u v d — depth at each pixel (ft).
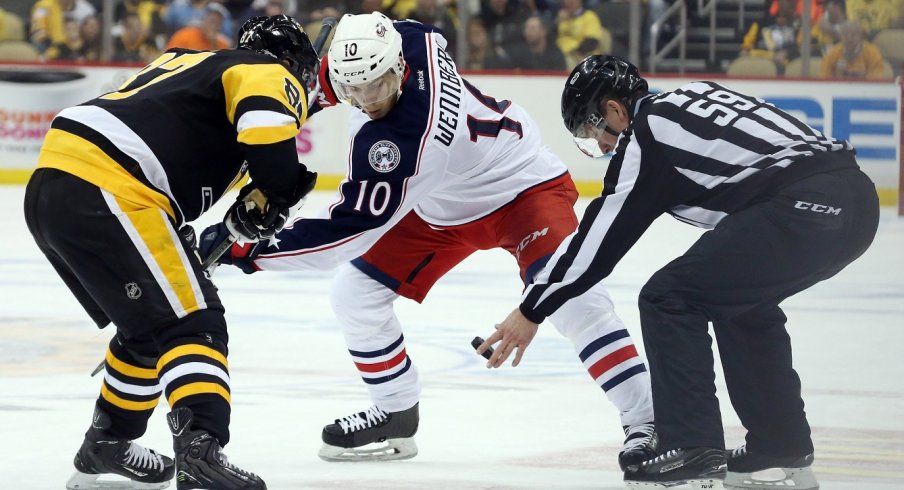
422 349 50.39
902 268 75.97
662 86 117.60
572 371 45.80
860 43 116.57
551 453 33.35
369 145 31.22
